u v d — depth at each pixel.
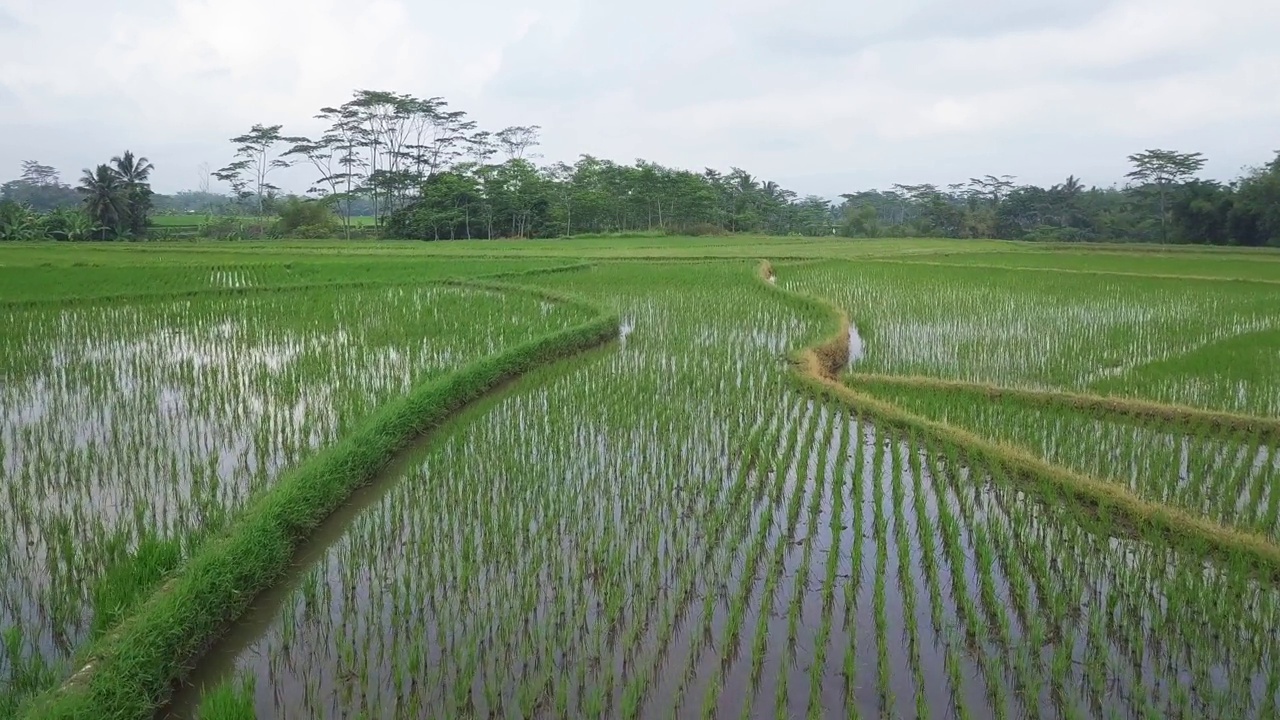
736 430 10.41
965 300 21.98
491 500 8.09
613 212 70.00
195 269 27.12
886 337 16.94
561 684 4.96
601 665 5.46
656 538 7.14
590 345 16.28
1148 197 67.38
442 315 18.67
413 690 5.13
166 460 9.09
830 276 28.47
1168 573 6.72
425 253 37.78
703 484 8.58
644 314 20.16
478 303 20.59
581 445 9.87
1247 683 5.27
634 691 5.04
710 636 5.83
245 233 61.41
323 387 12.20
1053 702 5.20
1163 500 8.28
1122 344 15.91
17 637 5.14
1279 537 7.51
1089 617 6.06
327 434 9.77
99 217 55.56
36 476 8.52
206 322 17.39
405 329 16.88
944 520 7.45
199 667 5.63
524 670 5.35
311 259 32.75
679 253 39.97
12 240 51.03
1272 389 12.34
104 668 4.91
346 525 7.76
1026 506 8.07
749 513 7.80
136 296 20.02
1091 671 5.42
